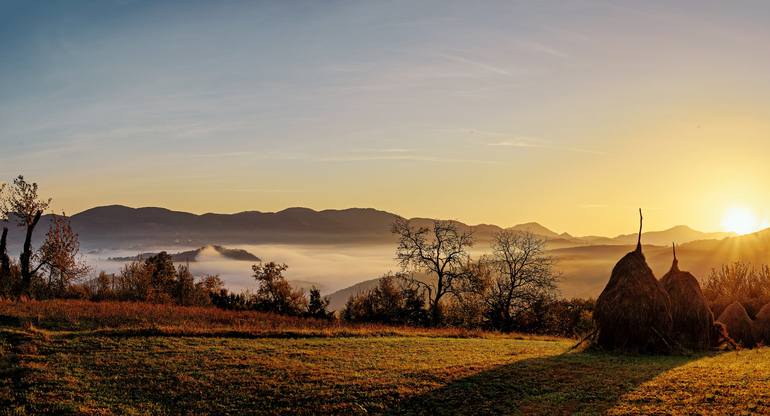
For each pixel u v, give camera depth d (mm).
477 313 56781
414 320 57438
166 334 29766
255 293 68312
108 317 36969
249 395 20094
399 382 20828
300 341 29062
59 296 57375
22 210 56156
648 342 25953
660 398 17625
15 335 27281
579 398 18312
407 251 57281
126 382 21672
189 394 20422
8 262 55406
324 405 19000
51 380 21688
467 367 22719
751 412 16031
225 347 26797
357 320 58969
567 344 30750
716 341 28609
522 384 20234
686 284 28266
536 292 55750
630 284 26547
